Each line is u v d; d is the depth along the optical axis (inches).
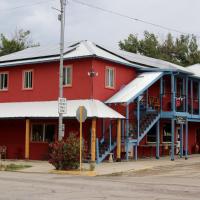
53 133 1245.7
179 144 1459.2
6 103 1334.9
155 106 1295.5
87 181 732.0
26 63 1279.5
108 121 1210.0
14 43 2421.3
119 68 1264.8
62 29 1016.9
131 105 1264.8
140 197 538.0
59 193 570.3
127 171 928.9
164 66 1390.3
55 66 1242.0
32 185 658.8
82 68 1190.9
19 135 1318.9
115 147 1176.8
